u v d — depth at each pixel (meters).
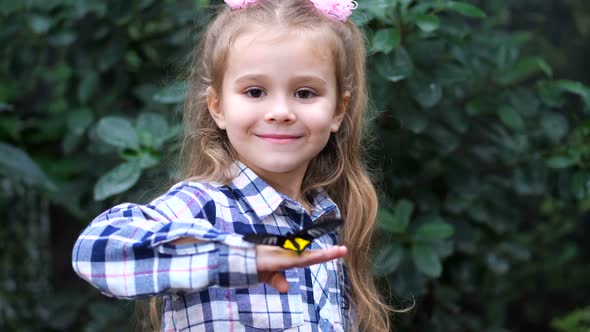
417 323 3.09
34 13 2.98
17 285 3.54
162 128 2.52
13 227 3.55
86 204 3.11
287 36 1.66
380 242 2.56
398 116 2.57
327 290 1.75
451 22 2.65
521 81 3.39
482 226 3.13
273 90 1.65
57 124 3.15
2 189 3.48
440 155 2.89
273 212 1.74
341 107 1.85
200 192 1.65
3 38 3.07
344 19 1.85
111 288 1.37
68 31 2.99
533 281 4.48
